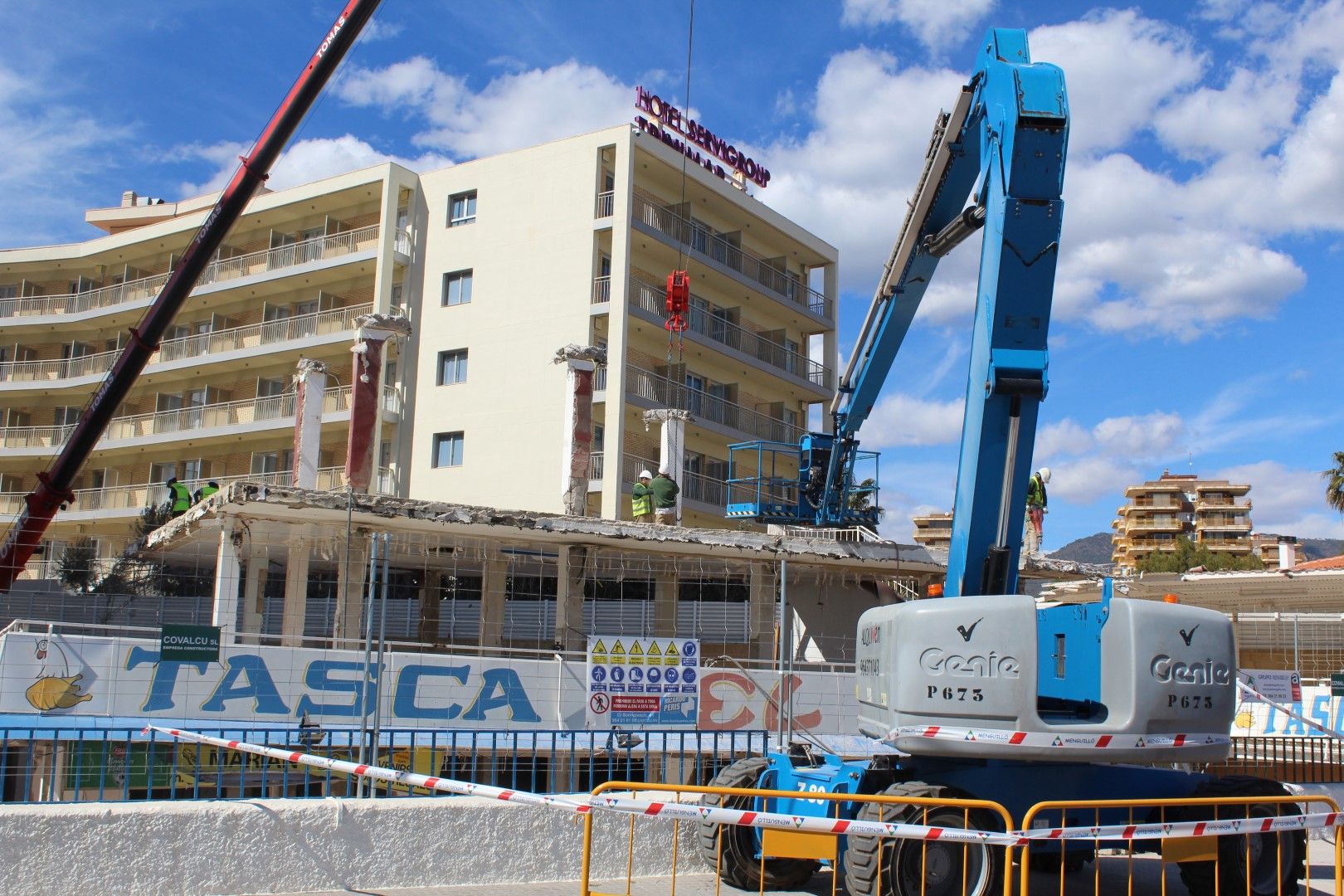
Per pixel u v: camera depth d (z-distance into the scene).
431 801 8.66
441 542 19.31
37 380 51.59
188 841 7.71
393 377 44.41
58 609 24.86
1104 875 10.88
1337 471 55.38
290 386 46.47
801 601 23.05
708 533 19.44
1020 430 9.90
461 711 15.02
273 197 46.72
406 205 45.31
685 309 21.39
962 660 8.72
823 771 9.65
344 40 18.38
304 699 14.33
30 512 22.73
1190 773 10.03
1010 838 7.30
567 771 14.80
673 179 43.91
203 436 46.09
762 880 8.70
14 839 7.21
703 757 14.07
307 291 46.94
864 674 10.16
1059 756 8.67
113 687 13.45
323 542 19.14
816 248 51.25
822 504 20.81
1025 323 9.95
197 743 9.81
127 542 46.62
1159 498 130.50
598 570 21.31
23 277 53.56
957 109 12.17
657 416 25.08
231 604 16.83
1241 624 24.14
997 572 9.78
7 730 11.18
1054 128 10.02
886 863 8.21
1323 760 15.52
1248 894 9.48
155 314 21.17
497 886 8.75
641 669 11.93
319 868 8.14
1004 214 10.00
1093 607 9.23
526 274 42.41
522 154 43.50
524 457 41.06
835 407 19.48
